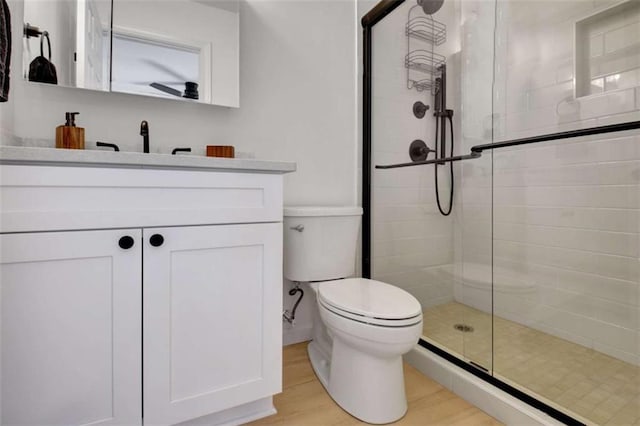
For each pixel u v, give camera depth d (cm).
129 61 135
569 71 161
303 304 177
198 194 95
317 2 181
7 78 82
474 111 197
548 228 170
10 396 76
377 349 106
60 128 113
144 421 90
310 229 145
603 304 151
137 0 137
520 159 180
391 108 193
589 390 122
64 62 124
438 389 133
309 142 179
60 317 80
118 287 85
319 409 119
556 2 165
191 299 95
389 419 112
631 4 141
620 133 145
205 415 102
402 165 192
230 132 157
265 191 105
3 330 75
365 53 188
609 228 150
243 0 160
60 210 79
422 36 198
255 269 104
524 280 179
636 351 141
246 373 104
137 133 138
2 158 72
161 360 91
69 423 81
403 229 197
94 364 83
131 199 86
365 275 189
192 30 147
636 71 140
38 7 121
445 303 196
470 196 195
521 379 127
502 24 186
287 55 172
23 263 76
